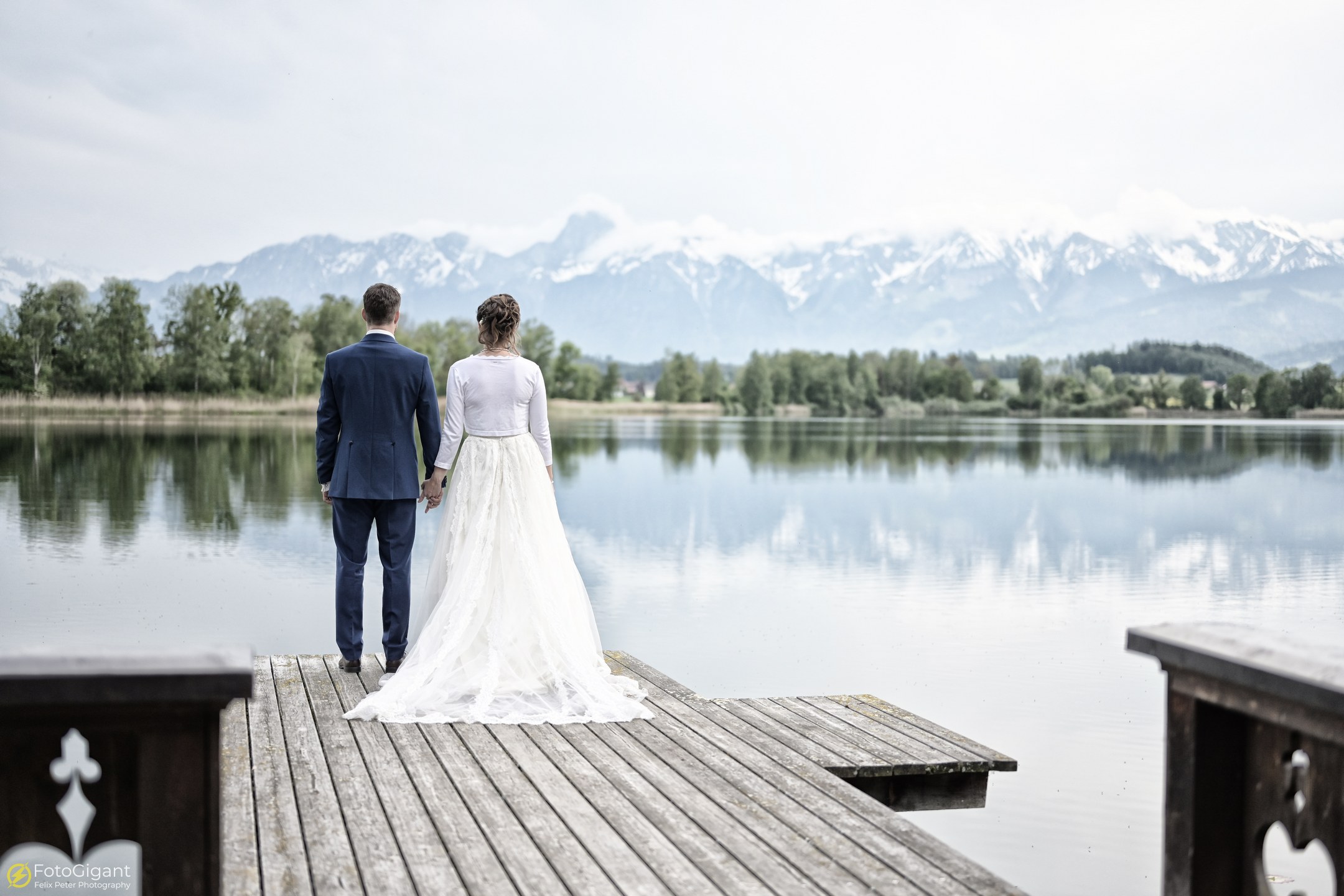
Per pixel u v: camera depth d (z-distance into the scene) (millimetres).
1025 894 2674
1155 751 6430
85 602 11055
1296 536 18500
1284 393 115125
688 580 13203
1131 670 8586
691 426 79562
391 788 3461
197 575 12812
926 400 124438
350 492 5008
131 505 20547
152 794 1648
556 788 3477
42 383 72688
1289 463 39281
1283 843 5297
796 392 121438
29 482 25078
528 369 4836
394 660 5195
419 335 88438
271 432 51094
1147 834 5137
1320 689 1567
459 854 2893
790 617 10820
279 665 5402
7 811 1628
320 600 11211
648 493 25359
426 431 5098
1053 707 7426
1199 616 11312
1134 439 60094
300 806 3285
